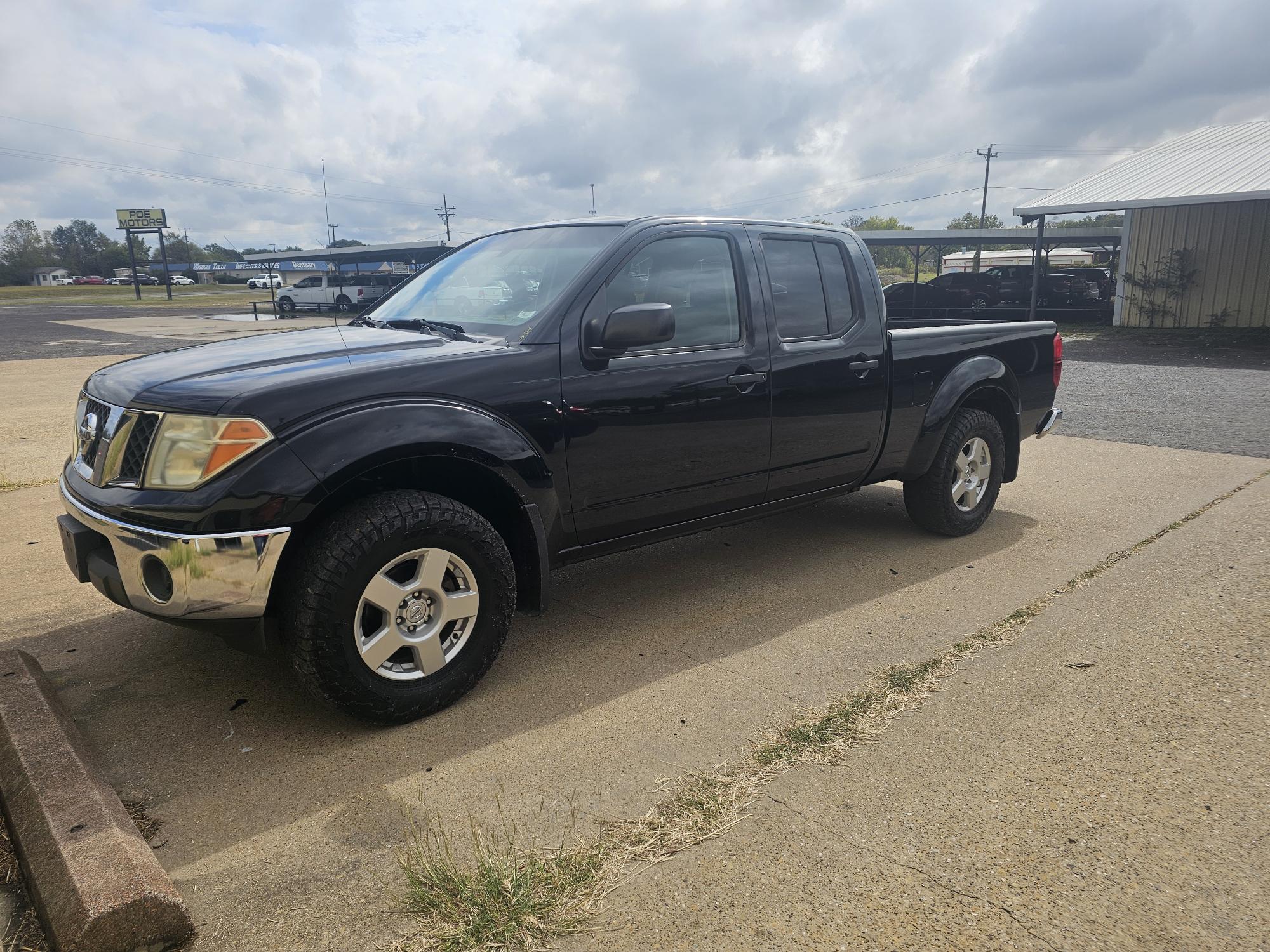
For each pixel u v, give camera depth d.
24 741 2.40
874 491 6.16
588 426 3.20
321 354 2.98
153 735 2.82
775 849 2.17
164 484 2.55
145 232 64.56
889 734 2.72
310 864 2.17
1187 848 2.15
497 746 2.73
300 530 2.59
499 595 2.98
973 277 27.03
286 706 3.01
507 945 1.87
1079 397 10.66
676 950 1.84
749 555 4.67
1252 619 3.55
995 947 1.83
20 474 6.69
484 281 3.68
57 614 3.84
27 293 83.12
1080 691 2.98
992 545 4.75
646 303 3.33
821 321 4.09
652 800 2.41
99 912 1.78
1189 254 21.09
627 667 3.29
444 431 2.79
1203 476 6.27
